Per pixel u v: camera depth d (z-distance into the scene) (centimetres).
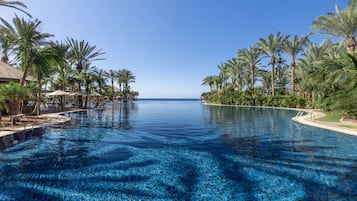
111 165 561
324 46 2455
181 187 436
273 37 2875
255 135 958
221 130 1096
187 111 2491
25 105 1472
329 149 692
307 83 1767
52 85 2766
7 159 600
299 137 885
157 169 535
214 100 4503
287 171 514
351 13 1678
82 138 884
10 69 1733
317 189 421
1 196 392
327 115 1570
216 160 603
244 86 4497
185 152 686
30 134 919
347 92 1251
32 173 502
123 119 1606
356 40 1775
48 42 1516
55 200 379
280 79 4250
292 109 2455
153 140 857
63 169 528
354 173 496
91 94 2602
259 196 397
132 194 405
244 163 577
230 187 434
